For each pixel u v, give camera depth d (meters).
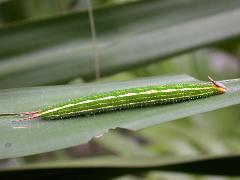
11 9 0.16
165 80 0.12
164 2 0.15
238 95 0.11
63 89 0.12
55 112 0.11
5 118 0.11
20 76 0.14
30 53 0.14
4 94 0.12
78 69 0.14
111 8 0.14
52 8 0.16
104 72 0.14
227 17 0.15
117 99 0.11
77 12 0.14
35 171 0.12
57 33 0.14
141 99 0.11
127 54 0.15
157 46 0.15
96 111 0.11
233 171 0.12
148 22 0.15
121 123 0.10
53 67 0.14
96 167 0.12
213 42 0.15
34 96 0.12
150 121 0.09
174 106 0.10
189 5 0.15
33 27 0.14
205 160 0.12
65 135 0.10
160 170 0.12
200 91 0.11
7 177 0.12
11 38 0.14
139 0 0.15
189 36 0.15
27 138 0.10
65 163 0.12
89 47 0.14
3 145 0.09
